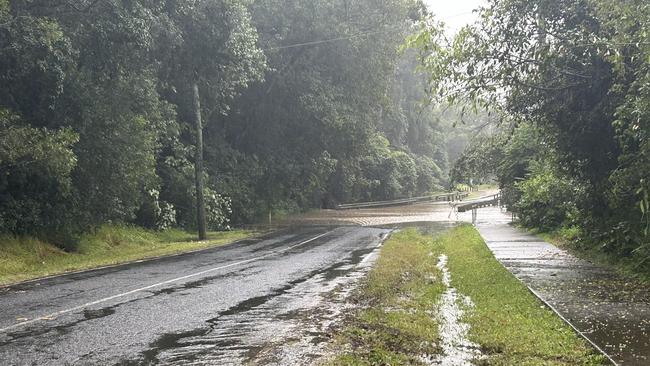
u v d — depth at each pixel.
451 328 8.08
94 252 20.06
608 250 14.45
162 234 26.27
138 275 13.14
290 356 6.62
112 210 21.44
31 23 14.92
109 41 17.66
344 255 17.33
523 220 25.28
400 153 67.69
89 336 7.42
